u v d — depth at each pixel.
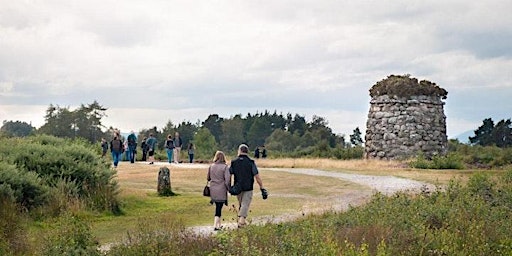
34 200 17.25
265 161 40.88
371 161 38.81
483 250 10.95
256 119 128.88
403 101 42.47
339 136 111.56
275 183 26.84
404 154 41.78
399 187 24.08
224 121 127.38
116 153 33.09
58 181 18.39
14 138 22.28
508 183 19.80
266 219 16.84
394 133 42.31
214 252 11.03
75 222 13.00
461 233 12.03
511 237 12.15
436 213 14.12
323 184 26.14
